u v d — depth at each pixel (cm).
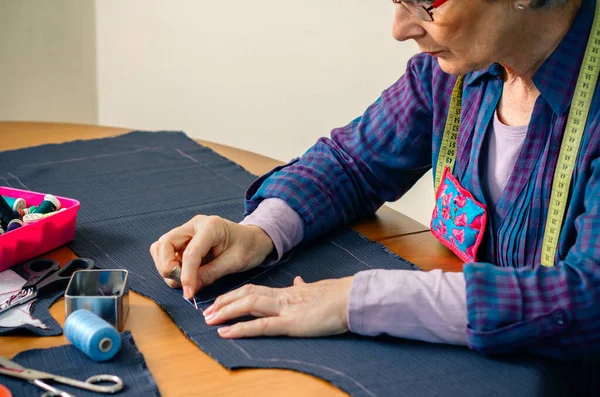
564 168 123
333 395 98
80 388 96
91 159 190
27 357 103
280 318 113
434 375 102
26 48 326
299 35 271
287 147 290
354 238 151
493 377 102
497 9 114
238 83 294
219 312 116
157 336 112
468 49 118
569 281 106
